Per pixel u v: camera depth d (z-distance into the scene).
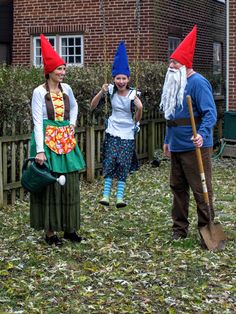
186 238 6.28
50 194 5.96
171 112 6.00
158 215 7.50
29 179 5.82
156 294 4.80
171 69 5.95
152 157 11.98
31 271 5.31
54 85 6.00
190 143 5.97
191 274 5.29
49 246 6.05
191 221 7.09
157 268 5.42
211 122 5.80
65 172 5.95
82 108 9.80
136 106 6.86
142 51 14.89
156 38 14.97
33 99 5.90
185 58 5.90
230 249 5.98
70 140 6.00
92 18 15.28
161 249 5.96
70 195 6.00
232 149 12.93
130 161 6.93
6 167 8.03
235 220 7.34
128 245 6.14
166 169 11.23
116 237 6.45
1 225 6.97
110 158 6.85
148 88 11.80
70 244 6.12
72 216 6.03
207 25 18.47
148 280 5.11
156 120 12.24
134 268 5.39
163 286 4.96
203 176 5.83
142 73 11.70
